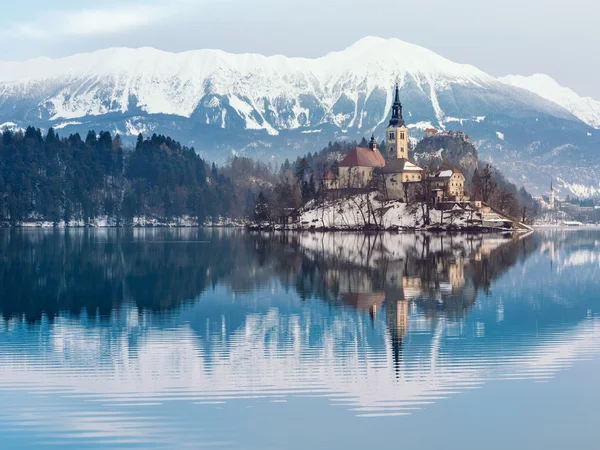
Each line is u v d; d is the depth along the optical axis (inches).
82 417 2375.7
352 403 2501.2
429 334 3580.2
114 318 4114.2
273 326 3818.9
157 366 2972.4
